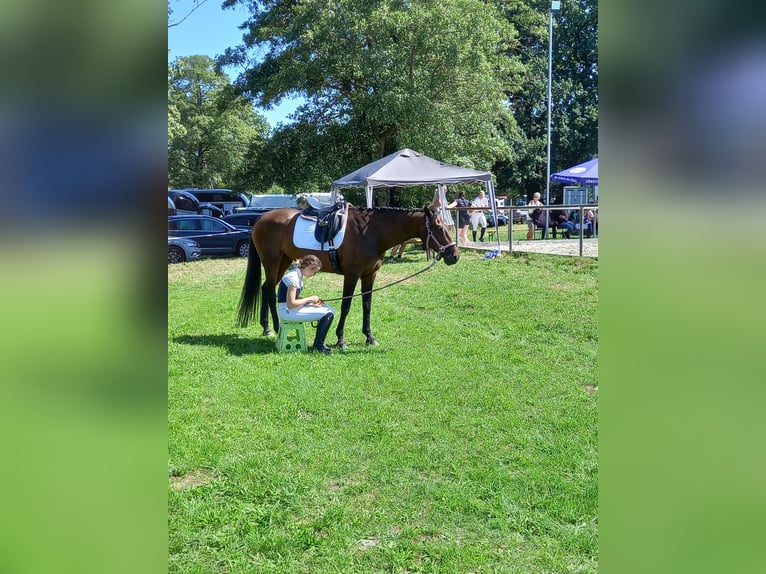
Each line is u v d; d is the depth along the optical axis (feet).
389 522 10.12
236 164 147.95
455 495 10.87
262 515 10.24
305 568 8.95
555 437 13.50
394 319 26.71
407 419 14.65
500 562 9.02
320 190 85.92
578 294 30.07
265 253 23.25
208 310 29.63
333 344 22.43
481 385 17.17
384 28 66.33
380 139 76.28
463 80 71.82
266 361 19.74
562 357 20.17
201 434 13.61
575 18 121.19
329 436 13.61
